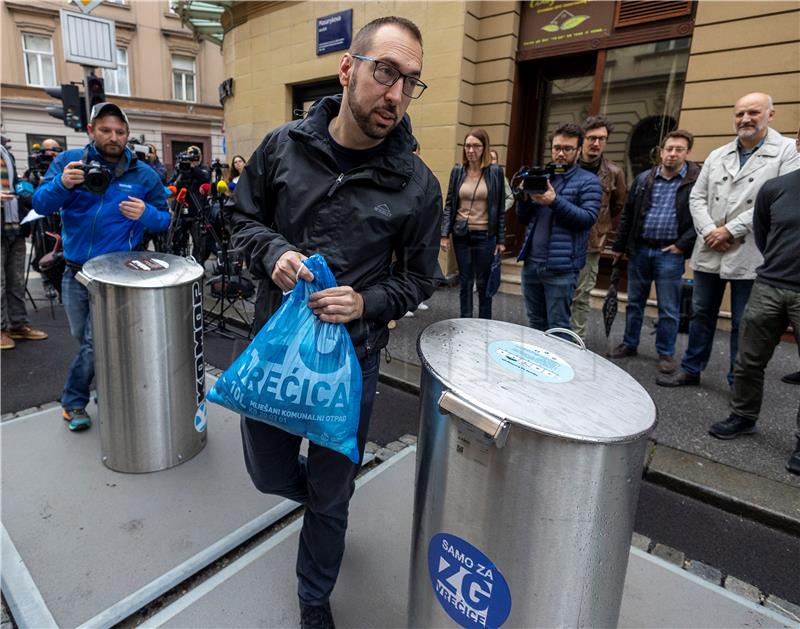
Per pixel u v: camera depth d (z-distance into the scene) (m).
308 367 1.19
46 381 3.40
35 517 1.98
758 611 1.67
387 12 6.02
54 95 6.07
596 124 3.55
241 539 1.90
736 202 3.10
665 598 1.71
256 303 1.55
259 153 1.45
